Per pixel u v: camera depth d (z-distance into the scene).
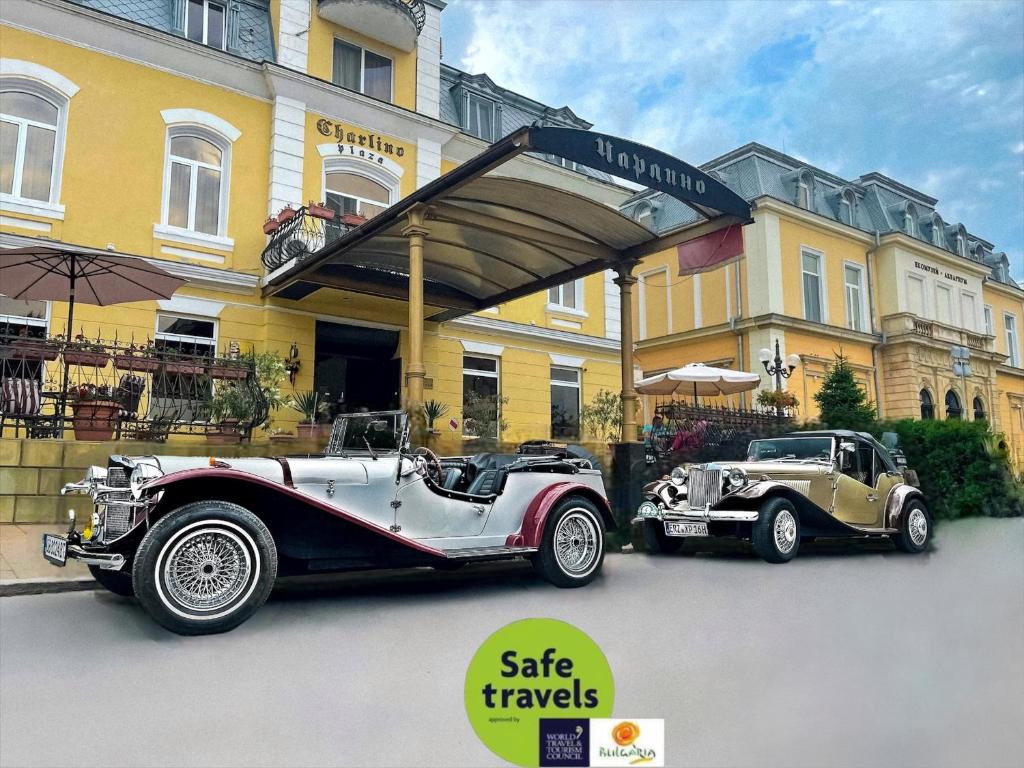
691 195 9.23
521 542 6.20
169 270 12.37
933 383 27.20
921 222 29.48
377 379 15.36
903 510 8.90
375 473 5.57
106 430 8.61
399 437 5.99
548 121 19.28
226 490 4.98
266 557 4.77
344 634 4.72
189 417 10.29
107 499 4.77
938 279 28.59
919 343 26.38
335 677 3.92
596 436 17.34
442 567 6.07
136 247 12.34
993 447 12.80
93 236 11.95
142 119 12.62
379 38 15.52
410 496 5.74
